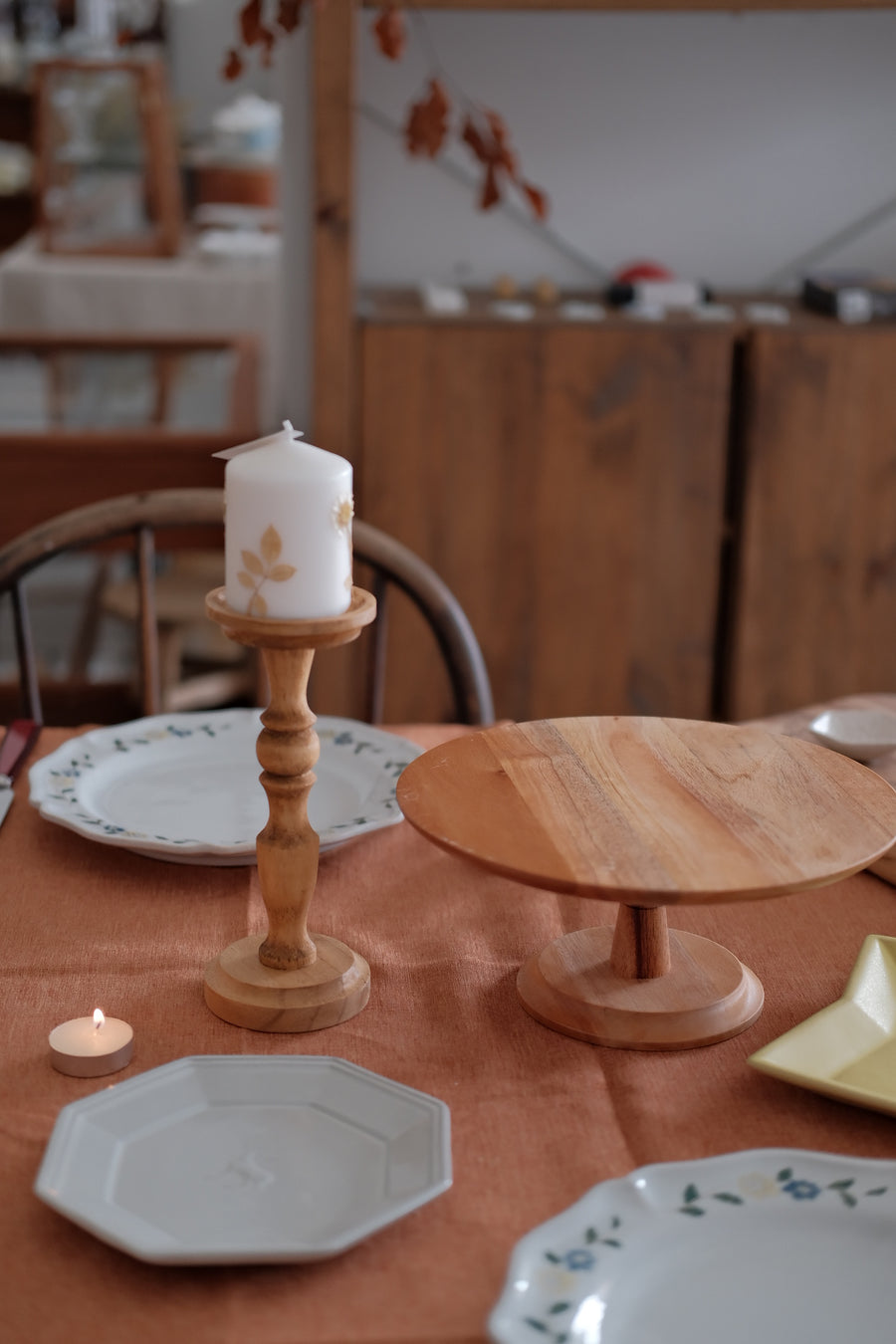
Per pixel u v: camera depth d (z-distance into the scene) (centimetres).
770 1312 44
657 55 211
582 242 220
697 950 68
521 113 213
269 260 343
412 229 218
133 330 321
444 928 73
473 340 188
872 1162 50
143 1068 59
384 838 84
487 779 65
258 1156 52
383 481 192
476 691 120
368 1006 65
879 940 66
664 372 190
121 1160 51
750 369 192
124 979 67
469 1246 48
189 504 116
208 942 71
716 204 220
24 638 116
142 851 77
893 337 190
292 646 58
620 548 197
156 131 344
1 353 262
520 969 69
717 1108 57
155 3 477
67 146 343
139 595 118
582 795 63
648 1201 48
